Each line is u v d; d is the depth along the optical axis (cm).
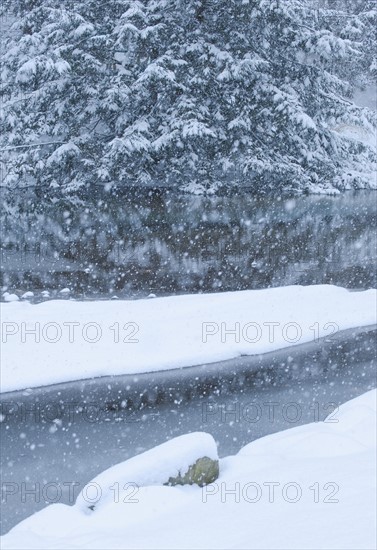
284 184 2492
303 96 2642
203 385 657
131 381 660
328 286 1007
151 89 2400
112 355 698
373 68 3375
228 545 268
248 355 745
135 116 2459
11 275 1084
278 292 956
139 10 2308
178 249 1341
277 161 2502
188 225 1648
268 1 2362
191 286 1041
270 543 262
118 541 289
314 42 2592
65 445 523
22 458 498
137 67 2470
